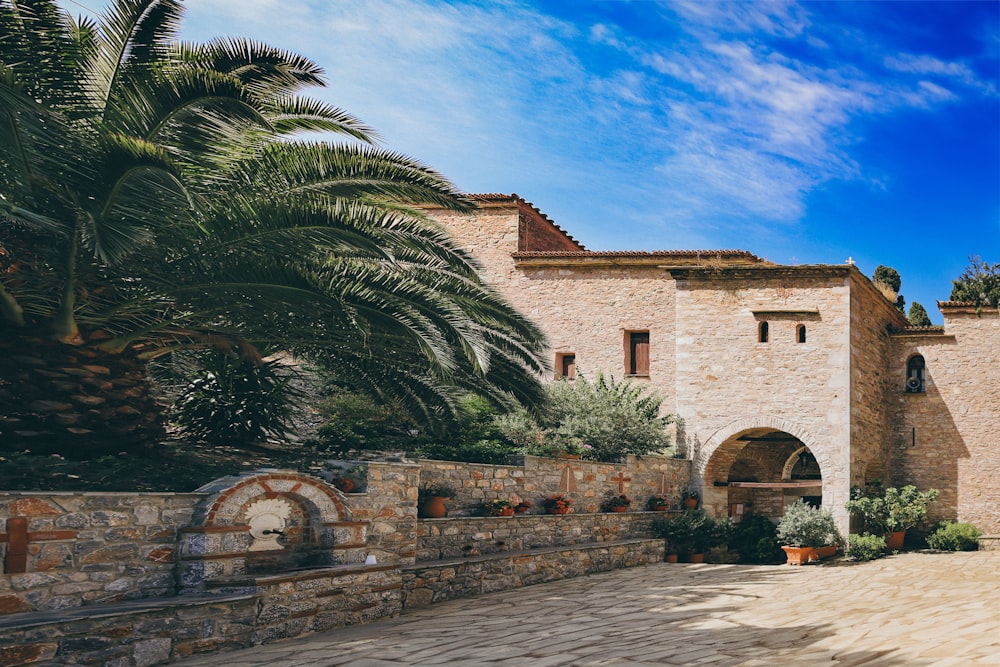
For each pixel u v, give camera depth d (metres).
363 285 12.23
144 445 12.80
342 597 11.94
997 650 8.56
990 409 24.69
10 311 11.36
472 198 26.64
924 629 10.45
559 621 12.25
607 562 19.14
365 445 17.58
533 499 18.44
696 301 23.80
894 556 21.77
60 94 10.86
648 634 11.04
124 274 11.73
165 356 16.23
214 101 10.46
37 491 9.36
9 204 9.85
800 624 11.48
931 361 25.47
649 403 23.08
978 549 23.73
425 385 15.58
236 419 16.36
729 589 15.71
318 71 11.95
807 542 20.58
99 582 9.55
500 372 15.27
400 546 13.78
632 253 25.47
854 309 22.81
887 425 25.55
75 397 11.84
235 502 10.99
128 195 10.09
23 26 10.51
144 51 11.55
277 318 13.16
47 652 8.36
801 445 25.80
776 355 22.91
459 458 17.72
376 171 12.27
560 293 26.09
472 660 9.51
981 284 22.05
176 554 10.44
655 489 22.23
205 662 9.48
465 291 14.16
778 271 22.97
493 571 15.69
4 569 8.70
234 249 11.71
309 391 19.05
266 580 10.66
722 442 23.03
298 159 12.10
